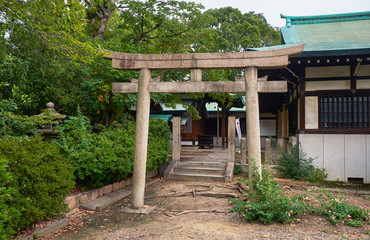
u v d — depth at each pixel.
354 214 5.32
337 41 10.01
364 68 9.83
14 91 7.02
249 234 4.64
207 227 5.10
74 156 6.95
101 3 13.00
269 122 22.55
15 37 8.34
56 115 7.36
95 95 10.27
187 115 20.03
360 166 9.66
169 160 12.27
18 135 6.63
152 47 13.20
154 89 6.66
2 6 5.72
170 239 4.58
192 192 8.14
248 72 6.20
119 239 4.71
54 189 4.93
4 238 3.37
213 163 11.04
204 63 6.40
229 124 11.02
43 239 4.75
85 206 6.54
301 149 10.11
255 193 5.75
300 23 13.38
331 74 10.10
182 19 12.09
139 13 11.27
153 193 8.32
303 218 5.43
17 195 4.23
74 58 7.20
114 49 10.50
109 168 7.27
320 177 9.62
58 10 5.64
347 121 9.90
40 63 8.90
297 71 10.55
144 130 6.61
